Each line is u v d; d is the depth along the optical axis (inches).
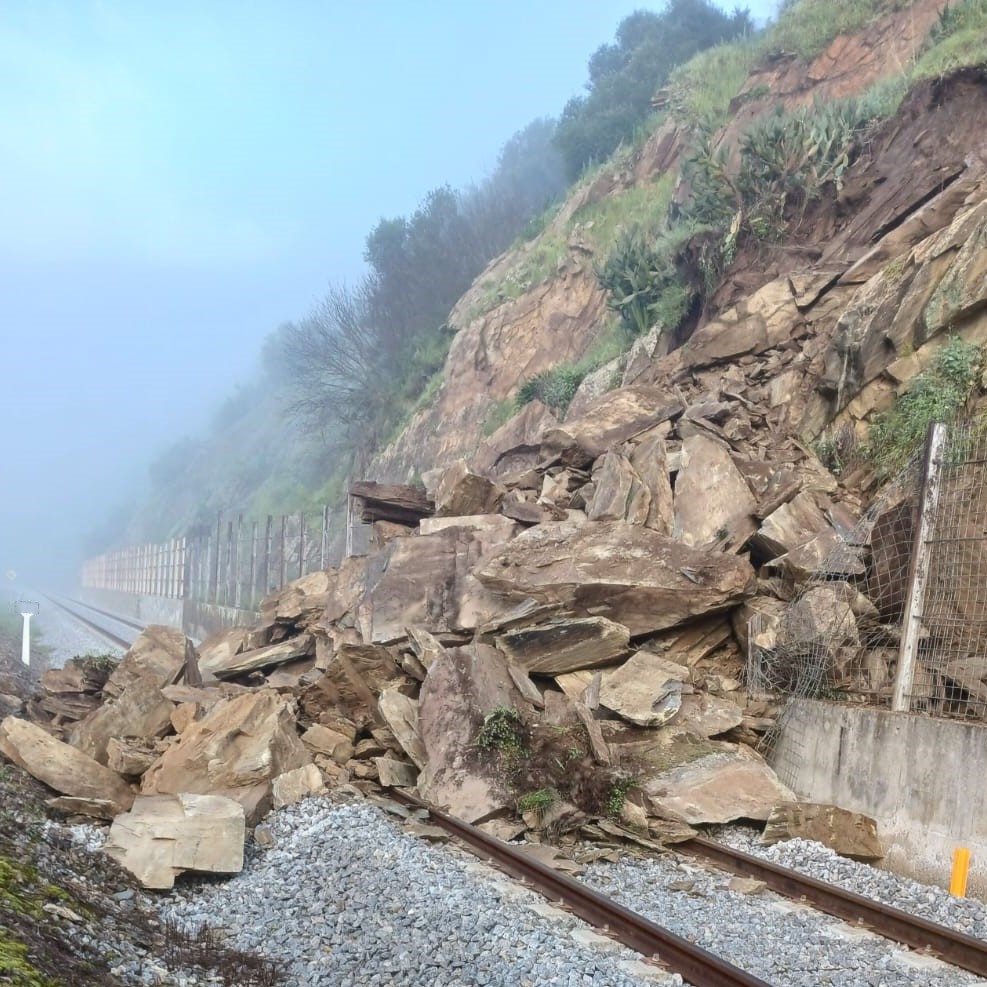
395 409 1780.3
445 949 277.7
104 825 414.0
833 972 277.6
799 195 884.6
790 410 714.2
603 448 706.8
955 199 704.4
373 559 696.4
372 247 2126.0
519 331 1406.3
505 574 577.0
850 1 1216.2
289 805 446.3
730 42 1758.1
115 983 227.0
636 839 411.5
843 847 409.1
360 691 562.9
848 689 490.6
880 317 656.4
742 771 459.5
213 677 727.7
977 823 373.4
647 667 518.6
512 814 439.2
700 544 599.8
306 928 305.4
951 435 482.6
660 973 264.4
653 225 1268.5
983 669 428.5
